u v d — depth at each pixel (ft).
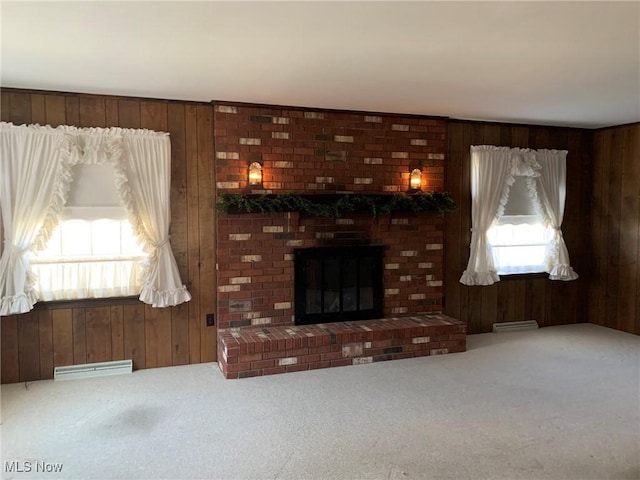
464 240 17.26
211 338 14.47
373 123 15.64
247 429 9.95
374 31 8.58
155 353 13.89
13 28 8.38
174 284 13.69
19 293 12.21
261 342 13.15
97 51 9.55
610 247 18.47
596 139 18.94
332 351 13.89
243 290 14.42
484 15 7.90
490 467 8.52
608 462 8.71
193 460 8.73
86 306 13.16
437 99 13.78
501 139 17.60
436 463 8.64
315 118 14.97
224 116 14.02
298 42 9.11
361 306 15.78
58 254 12.89
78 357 13.17
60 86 12.24
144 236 13.34
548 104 14.42
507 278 17.95
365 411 10.85
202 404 11.23
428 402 11.37
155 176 13.46
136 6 7.50
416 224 16.34
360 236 15.66
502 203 17.39
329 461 8.70
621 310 18.08
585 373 13.41
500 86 12.41
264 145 14.47
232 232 14.23
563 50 9.61
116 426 10.08
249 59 10.09
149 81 11.80
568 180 18.80
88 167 13.00
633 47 9.45
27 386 12.40
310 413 10.75
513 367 13.89
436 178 16.46
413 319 15.84
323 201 14.82
